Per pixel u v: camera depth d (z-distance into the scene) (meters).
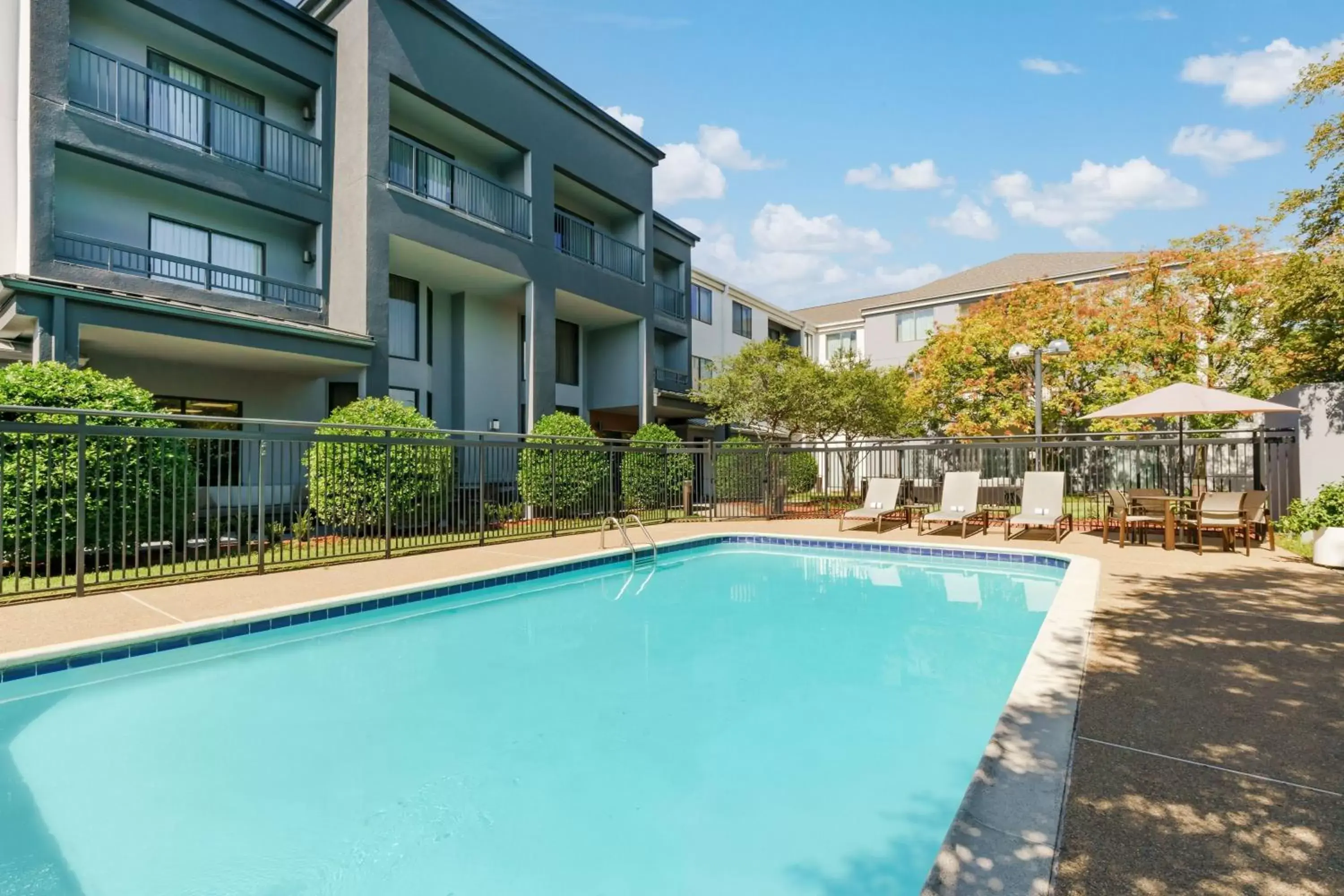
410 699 4.71
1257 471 11.27
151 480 7.58
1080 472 16.02
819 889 2.60
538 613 7.26
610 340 20.86
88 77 10.70
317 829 3.07
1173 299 17.62
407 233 12.96
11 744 3.97
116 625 5.46
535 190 15.87
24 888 2.63
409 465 11.16
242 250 12.53
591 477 13.87
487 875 2.72
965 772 3.58
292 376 13.47
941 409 20.58
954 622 6.82
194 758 3.80
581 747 3.91
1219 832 2.34
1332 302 11.86
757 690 4.85
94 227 10.71
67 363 8.80
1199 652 4.48
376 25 12.68
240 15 11.85
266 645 5.86
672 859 2.81
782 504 15.67
